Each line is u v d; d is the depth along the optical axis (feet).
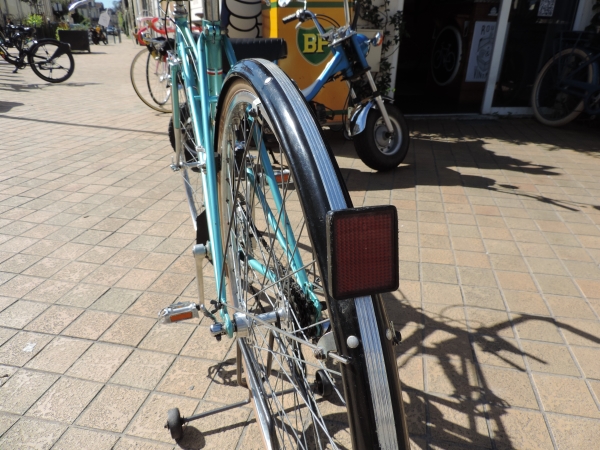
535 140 20.68
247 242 5.12
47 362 7.07
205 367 7.06
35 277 9.24
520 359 7.34
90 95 28.91
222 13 17.90
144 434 5.95
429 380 6.90
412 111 25.53
